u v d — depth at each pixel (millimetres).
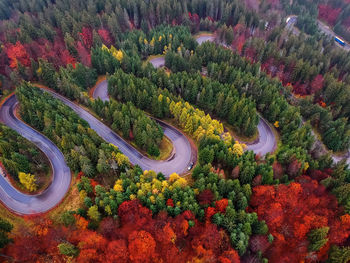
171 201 60500
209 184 62750
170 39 138000
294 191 67250
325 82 116312
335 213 67000
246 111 90125
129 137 85062
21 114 86750
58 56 113188
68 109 84938
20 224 62156
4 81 98188
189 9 168625
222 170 69438
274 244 60438
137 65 114812
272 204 64188
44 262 52000
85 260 50000
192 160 81250
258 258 57062
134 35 135000
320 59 132750
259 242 58281
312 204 66875
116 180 68188
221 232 56781
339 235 62719
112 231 56031
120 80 98875
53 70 103438
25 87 90125
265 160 78875
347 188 66625
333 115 106938
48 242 54344
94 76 114438
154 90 95000
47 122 77000
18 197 68062
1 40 117750
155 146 78000
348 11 185375
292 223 63312
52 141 82688
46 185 70938
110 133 89250
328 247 61438
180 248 55531
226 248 55938
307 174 78375
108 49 124438
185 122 86375
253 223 60594
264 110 104812
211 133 79375
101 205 58312
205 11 171625
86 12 137250
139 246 51750
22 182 64938
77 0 150125
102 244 53094
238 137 95938
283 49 136125
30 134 84875
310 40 154500
